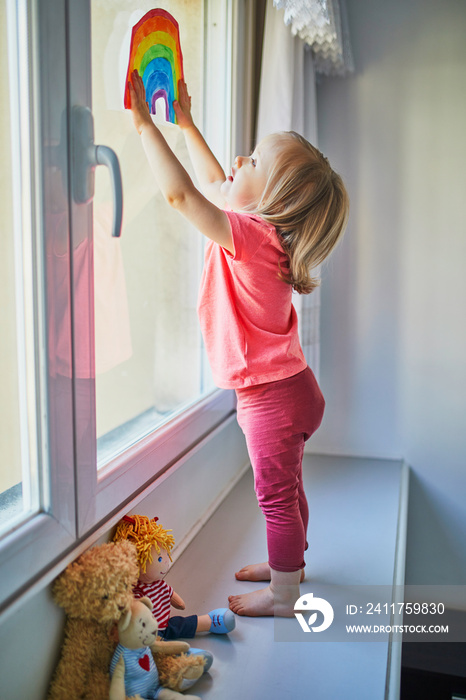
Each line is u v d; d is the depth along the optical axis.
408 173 1.99
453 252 2.00
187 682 0.92
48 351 0.82
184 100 1.21
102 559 0.87
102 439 1.10
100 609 0.84
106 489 1.00
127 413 1.20
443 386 2.07
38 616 0.82
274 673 0.98
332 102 2.00
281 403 1.13
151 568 0.97
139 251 1.21
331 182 1.12
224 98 1.61
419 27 1.92
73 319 0.87
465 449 2.08
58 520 0.86
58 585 0.84
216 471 1.64
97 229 1.04
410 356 2.07
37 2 0.75
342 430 2.16
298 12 1.41
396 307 2.06
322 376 2.15
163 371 1.36
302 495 1.27
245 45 1.70
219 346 1.16
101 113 1.00
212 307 1.17
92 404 0.94
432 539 2.13
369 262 2.05
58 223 0.82
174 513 1.34
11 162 0.80
